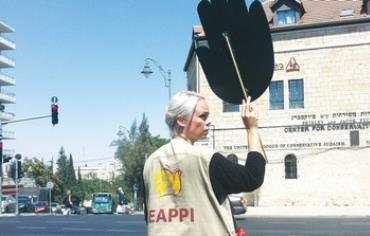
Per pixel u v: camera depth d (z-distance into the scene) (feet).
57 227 65.98
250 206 122.11
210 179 8.87
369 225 67.72
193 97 9.77
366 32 118.52
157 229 9.08
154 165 9.52
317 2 130.41
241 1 9.62
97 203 160.35
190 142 9.67
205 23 10.14
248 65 9.66
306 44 122.42
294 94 122.83
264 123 124.06
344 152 118.01
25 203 171.42
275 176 122.11
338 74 119.85
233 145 125.29
